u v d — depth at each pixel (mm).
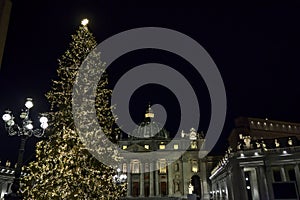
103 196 17969
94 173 17531
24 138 14242
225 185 58188
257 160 44688
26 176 15984
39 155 16375
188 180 77688
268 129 61094
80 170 16203
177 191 77875
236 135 59375
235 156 46656
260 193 43031
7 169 55188
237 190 44781
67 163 15734
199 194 76562
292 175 44531
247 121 60781
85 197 16359
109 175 19047
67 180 15617
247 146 48375
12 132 14422
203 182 76875
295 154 42250
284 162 43156
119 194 20703
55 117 17797
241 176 45219
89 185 16672
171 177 79250
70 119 17719
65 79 18953
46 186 15453
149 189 78625
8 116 14297
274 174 46156
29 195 15641
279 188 37594
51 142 16734
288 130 62594
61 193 15383
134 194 78500
